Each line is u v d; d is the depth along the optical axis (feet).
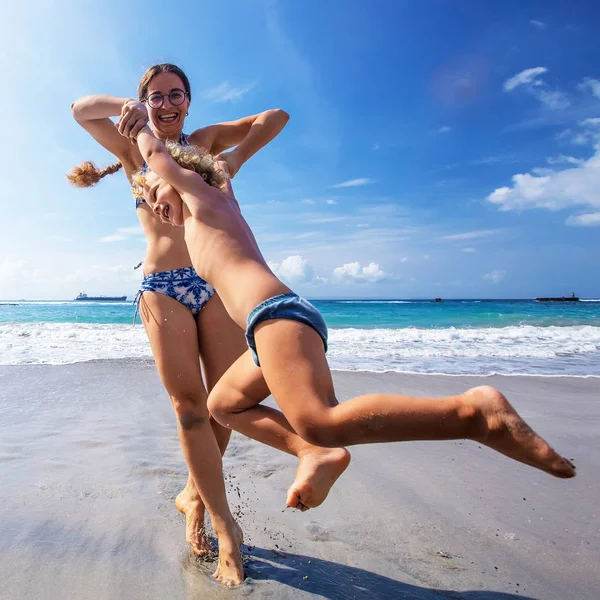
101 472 12.12
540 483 12.07
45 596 7.15
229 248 7.04
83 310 108.27
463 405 4.84
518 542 9.21
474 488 11.71
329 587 7.68
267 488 11.53
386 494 11.28
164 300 8.82
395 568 8.29
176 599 7.25
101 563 8.10
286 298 6.30
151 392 20.70
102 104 9.24
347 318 83.71
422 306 133.18
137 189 9.37
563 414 18.52
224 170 8.17
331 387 5.82
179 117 9.71
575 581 7.98
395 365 29.76
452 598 7.52
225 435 9.52
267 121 9.93
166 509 10.23
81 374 24.20
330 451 6.41
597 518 10.25
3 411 17.56
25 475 11.78
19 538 8.77
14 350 33.45
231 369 7.50
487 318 81.97
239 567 7.90
